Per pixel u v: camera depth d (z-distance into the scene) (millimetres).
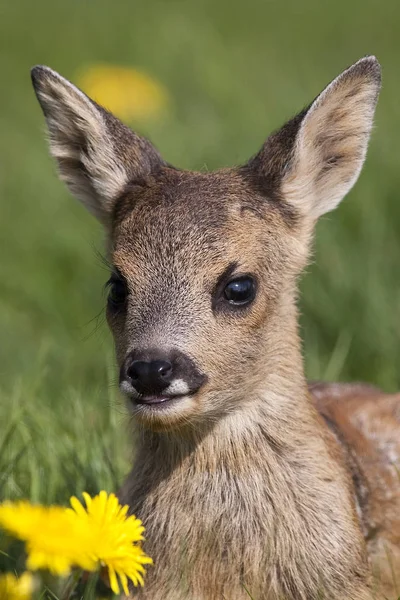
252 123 22500
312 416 10836
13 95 29922
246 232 10539
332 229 17672
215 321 10164
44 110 11977
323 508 10406
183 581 10352
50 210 21547
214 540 10406
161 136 22406
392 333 16016
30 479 12180
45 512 7926
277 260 10836
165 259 10281
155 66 29781
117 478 12227
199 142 21406
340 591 10289
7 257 20047
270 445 10484
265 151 11352
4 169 23906
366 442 12039
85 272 19391
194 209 10555
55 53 32844
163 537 10484
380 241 17516
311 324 16703
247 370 10320
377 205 18281
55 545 7730
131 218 10672
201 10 38625
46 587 9914
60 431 13000
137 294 10227
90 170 11758
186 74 28766
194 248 10297
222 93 26000
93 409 13758
